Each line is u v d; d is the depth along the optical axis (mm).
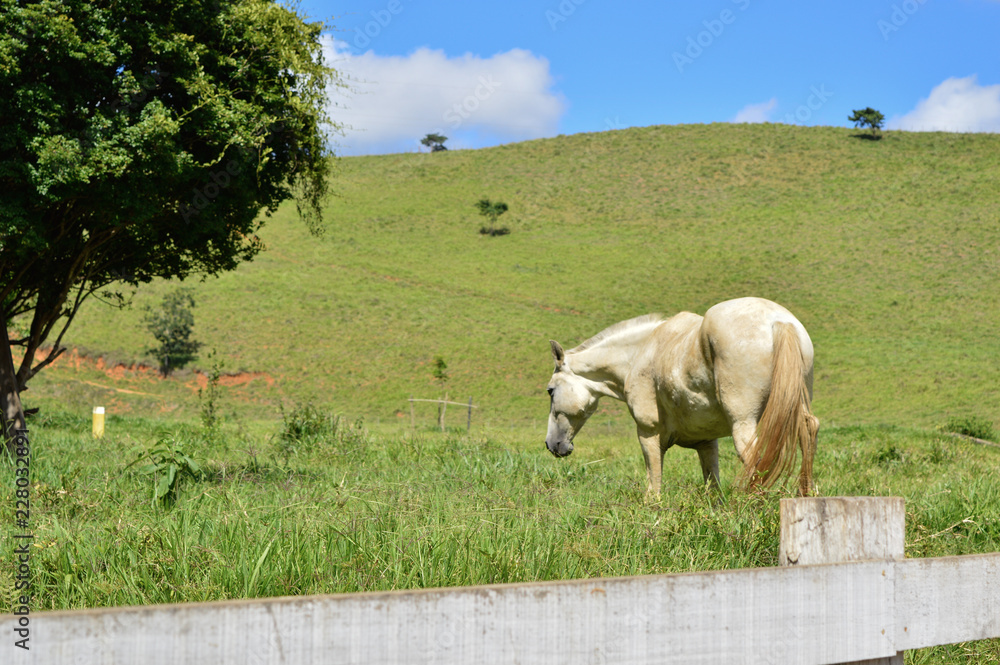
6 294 9656
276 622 1297
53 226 9305
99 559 3551
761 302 5434
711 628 1619
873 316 52031
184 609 1247
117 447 9344
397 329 50031
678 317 6344
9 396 9516
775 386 4887
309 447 10227
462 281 61219
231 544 3627
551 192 88250
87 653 1192
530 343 48000
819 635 1739
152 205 8594
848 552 1866
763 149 96188
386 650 1356
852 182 83250
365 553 3426
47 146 7477
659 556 3674
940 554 4152
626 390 6637
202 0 8867
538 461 8547
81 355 42250
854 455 9617
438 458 8617
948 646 3119
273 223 74062
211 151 9289
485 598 1428
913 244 65438
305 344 47062
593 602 1512
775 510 4035
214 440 10875
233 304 52312
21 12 7305
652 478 6492
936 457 10125
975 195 74812
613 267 65188
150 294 52312
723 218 77125
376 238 72438
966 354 43594
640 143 102312
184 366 42781
